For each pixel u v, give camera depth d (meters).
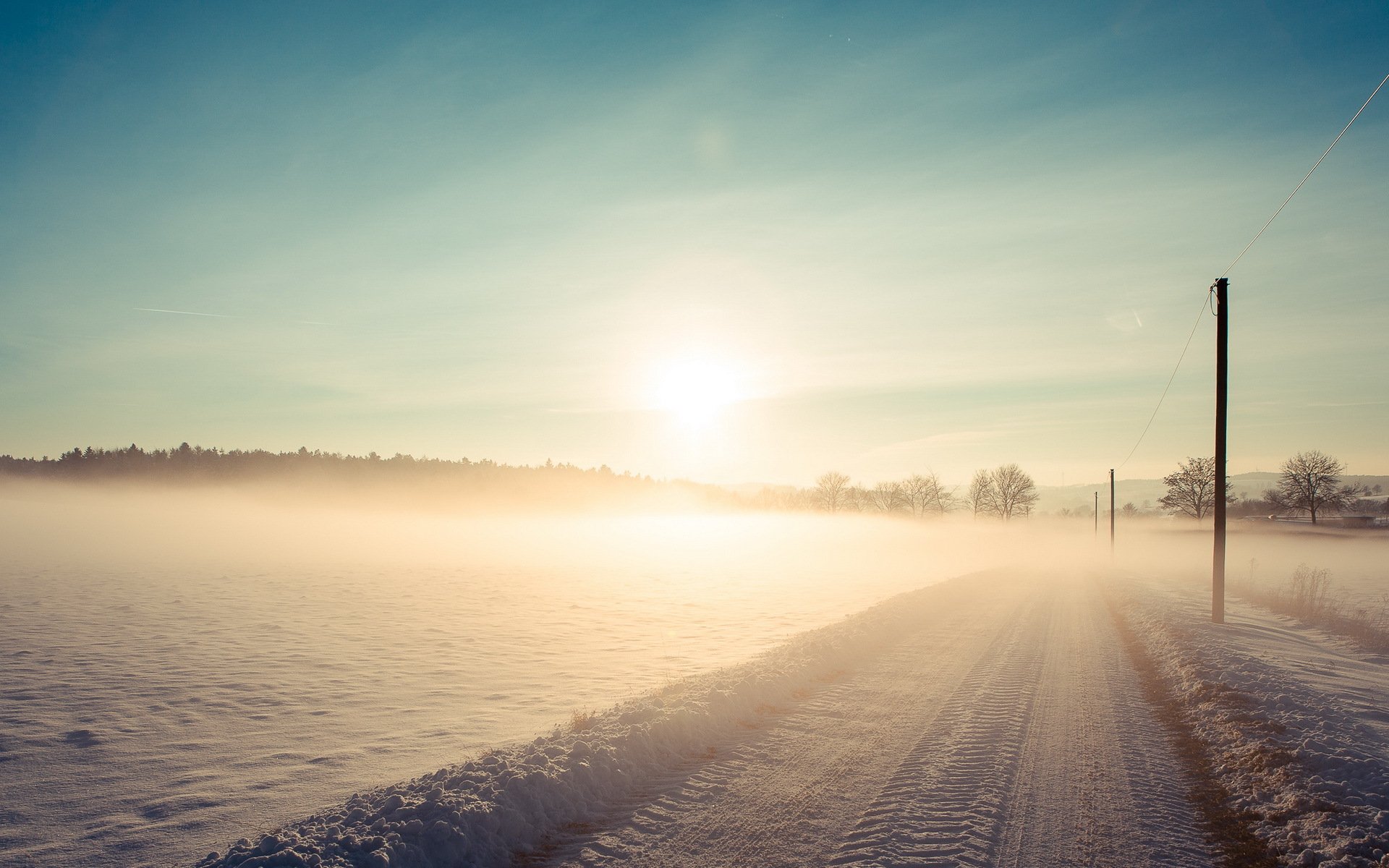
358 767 7.86
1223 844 5.52
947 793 6.53
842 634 14.55
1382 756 7.30
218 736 9.15
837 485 139.62
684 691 9.56
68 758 8.26
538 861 5.15
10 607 22.62
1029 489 120.69
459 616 21.98
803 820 5.88
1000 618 19.45
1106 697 10.39
